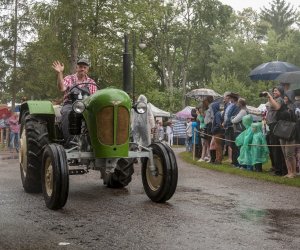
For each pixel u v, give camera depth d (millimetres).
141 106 7016
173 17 57125
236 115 11906
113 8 30062
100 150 6719
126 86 7770
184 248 4594
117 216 5941
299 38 61750
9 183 8789
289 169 9711
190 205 6688
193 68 66312
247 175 10125
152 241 4828
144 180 7098
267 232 5199
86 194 7574
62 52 28266
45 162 6527
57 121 7836
